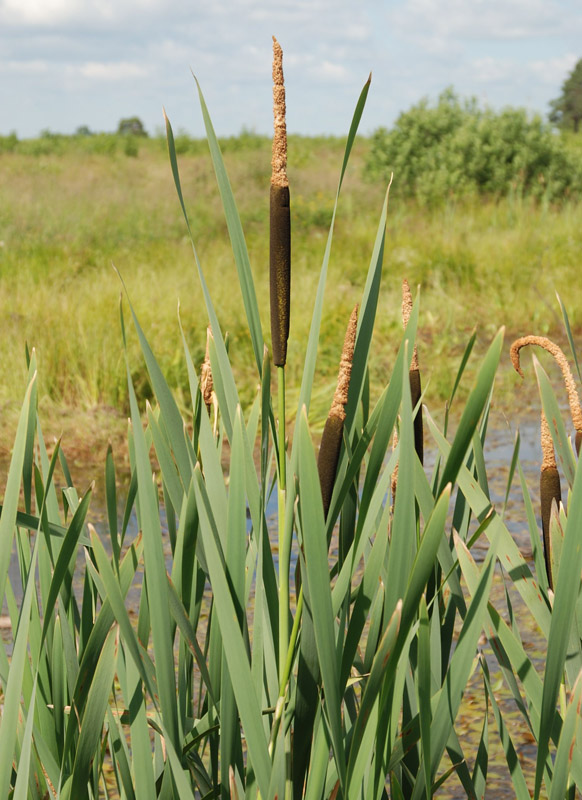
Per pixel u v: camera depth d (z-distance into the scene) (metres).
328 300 9.14
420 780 1.06
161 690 0.96
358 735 0.93
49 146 30.12
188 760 1.12
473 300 10.00
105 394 6.54
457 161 16.36
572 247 11.88
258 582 1.04
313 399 6.77
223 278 9.54
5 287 8.74
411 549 0.90
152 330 7.34
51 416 6.24
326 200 15.87
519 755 2.62
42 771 1.28
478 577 1.09
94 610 1.35
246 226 14.77
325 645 0.88
